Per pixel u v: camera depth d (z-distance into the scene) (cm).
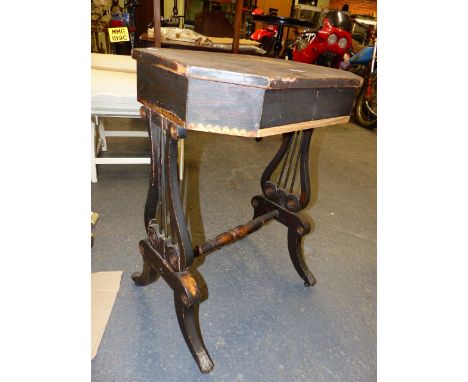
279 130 66
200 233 138
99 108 137
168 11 397
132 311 99
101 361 84
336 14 312
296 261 115
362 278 125
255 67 69
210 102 58
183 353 88
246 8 433
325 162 237
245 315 102
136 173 183
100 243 125
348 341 97
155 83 66
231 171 201
